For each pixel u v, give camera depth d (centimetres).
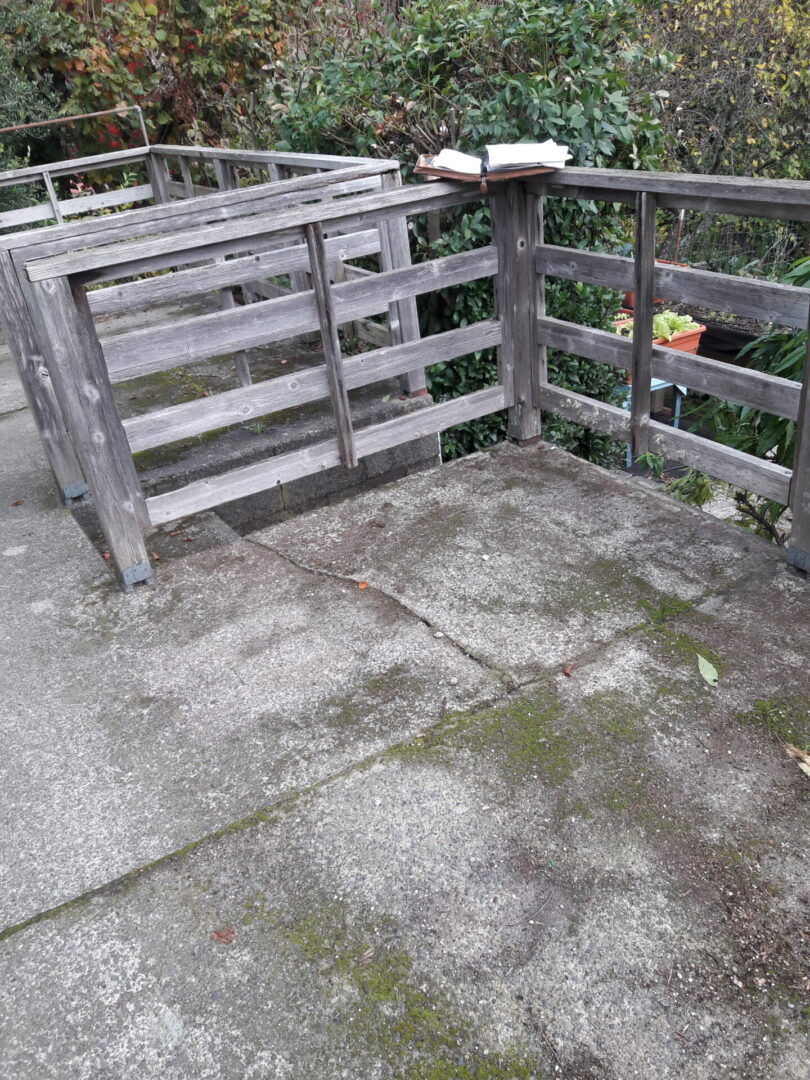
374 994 165
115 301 282
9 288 327
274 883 189
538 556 304
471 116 437
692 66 946
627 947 170
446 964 170
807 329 259
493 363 471
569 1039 155
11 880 196
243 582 306
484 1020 159
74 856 201
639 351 320
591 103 422
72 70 827
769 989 161
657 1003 160
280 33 850
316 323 326
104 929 182
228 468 363
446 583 293
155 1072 156
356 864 192
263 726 236
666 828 194
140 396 442
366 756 221
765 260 934
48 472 409
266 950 175
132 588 308
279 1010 164
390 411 395
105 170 870
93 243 367
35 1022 166
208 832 204
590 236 475
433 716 233
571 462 374
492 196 346
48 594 310
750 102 948
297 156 455
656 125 455
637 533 313
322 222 312
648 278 306
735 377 289
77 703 252
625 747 217
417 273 340
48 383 347
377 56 493
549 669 247
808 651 245
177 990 169
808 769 207
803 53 942
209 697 249
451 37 450
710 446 308
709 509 489
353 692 245
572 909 178
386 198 318
